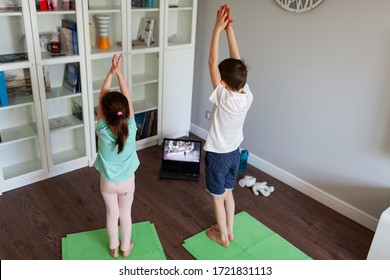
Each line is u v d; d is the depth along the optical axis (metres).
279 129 3.44
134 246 2.62
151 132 4.02
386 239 2.38
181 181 3.43
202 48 3.94
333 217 3.08
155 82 3.84
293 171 3.44
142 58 3.90
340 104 2.91
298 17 3.00
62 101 3.46
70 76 3.26
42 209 2.96
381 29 2.55
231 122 2.29
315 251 2.70
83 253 2.54
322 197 3.23
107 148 2.11
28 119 3.33
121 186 2.24
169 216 2.96
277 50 3.23
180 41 3.95
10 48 2.98
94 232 2.74
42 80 2.98
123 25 3.30
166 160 3.46
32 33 2.79
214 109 2.33
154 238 2.71
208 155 2.44
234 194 3.30
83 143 3.52
